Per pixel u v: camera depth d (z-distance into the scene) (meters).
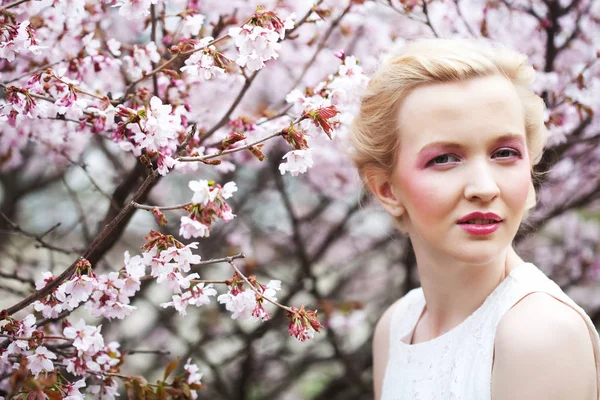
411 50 1.32
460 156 1.19
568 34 2.49
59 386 1.25
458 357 1.24
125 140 1.52
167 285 1.25
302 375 3.54
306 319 1.24
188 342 3.08
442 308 1.35
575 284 3.35
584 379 1.11
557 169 2.71
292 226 3.14
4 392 1.45
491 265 1.25
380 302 3.50
